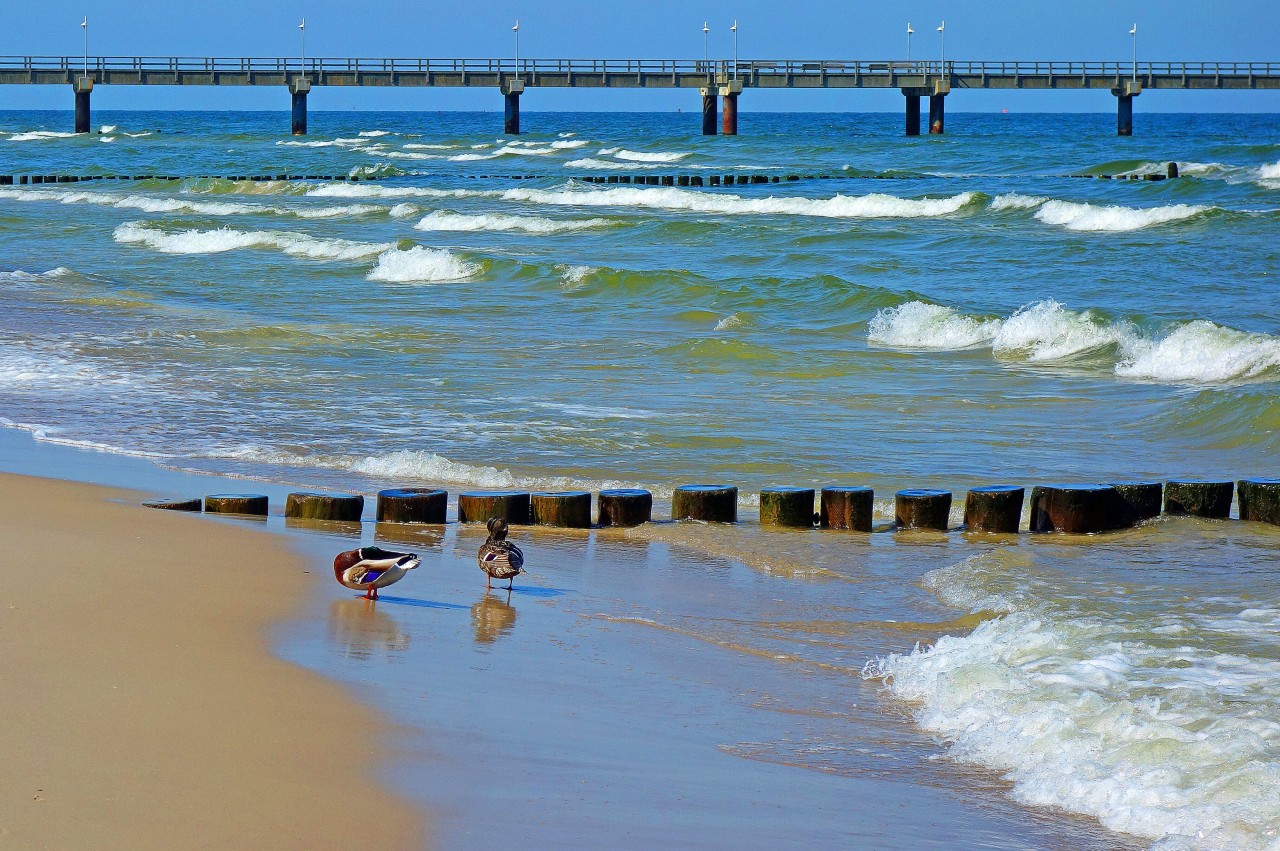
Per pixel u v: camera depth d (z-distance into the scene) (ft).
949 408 94.89
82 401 91.97
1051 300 130.00
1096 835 30.30
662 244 209.67
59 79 474.08
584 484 71.51
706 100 478.59
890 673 42.16
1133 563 57.67
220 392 96.48
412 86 460.96
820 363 113.60
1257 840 28.99
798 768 34.04
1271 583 53.42
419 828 28.30
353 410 90.84
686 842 28.76
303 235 209.87
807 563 57.31
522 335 126.93
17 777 29.04
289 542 56.49
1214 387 101.40
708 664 42.73
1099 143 441.27
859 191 294.87
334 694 36.73
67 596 44.37
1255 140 492.54
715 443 82.23
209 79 467.93
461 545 59.16
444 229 238.68
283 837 27.12
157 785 29.22
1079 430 87.86
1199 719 35.96
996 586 52.65
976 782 33.50
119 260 189.98
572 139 542.16
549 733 35.19
